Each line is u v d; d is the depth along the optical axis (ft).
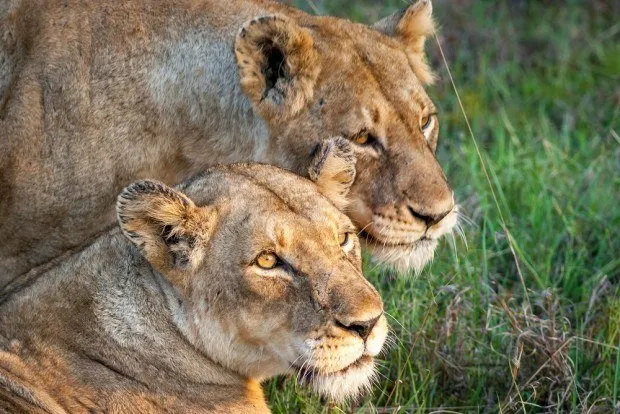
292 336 28.43
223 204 29.01
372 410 33.42
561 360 35.60
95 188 34.78
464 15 61.52
